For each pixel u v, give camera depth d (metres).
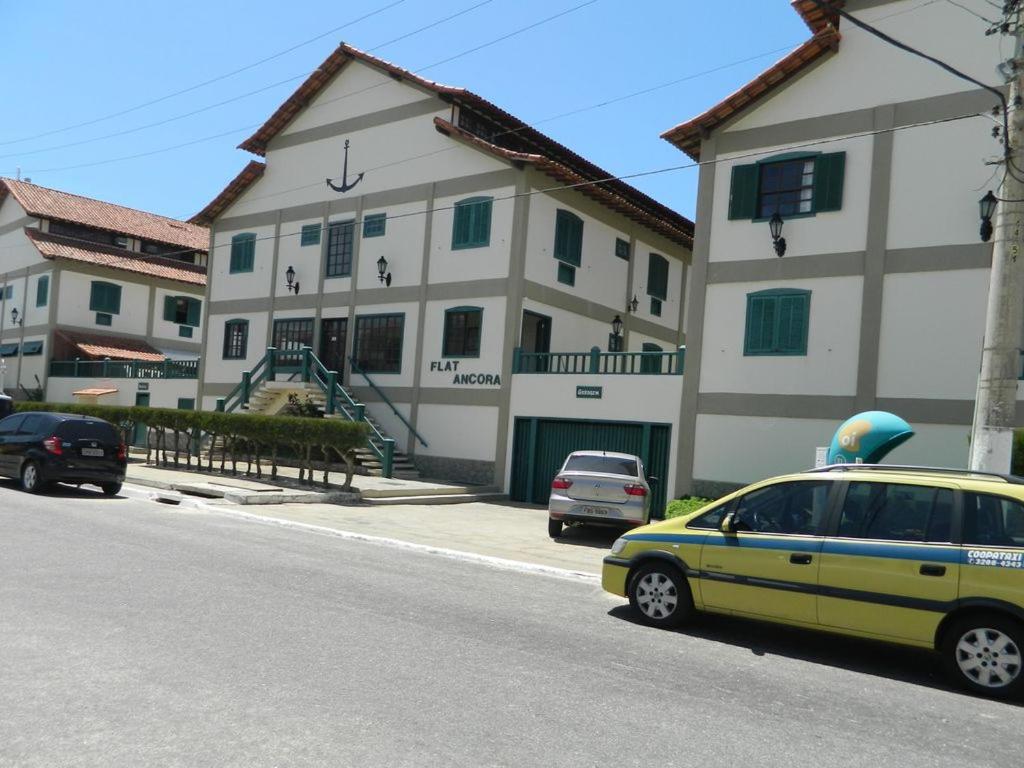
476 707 5.23
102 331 40.28
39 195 41.06
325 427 18.67
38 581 7.92
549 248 23.75
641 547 8.36
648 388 19.45
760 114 17.97
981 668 6.49
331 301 26.83
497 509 19.56
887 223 16.20
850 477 7.52
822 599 7.21
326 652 6.21
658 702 5.66
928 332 15.62
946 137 15.73
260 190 29.47
